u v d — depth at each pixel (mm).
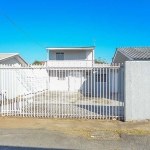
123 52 13602
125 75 6871
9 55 15930
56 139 5125
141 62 6871
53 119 7234
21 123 6699
